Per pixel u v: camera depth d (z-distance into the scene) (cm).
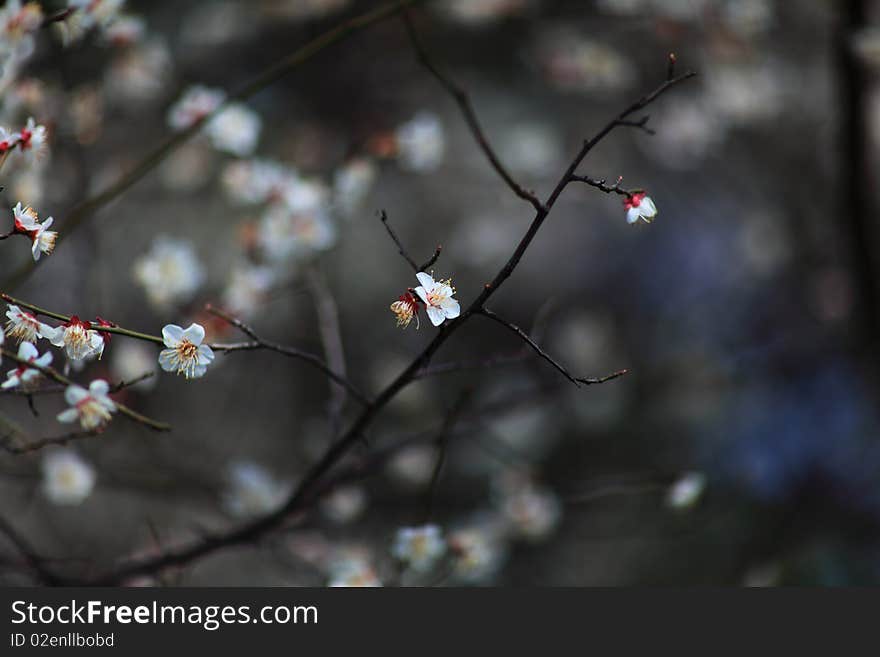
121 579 298
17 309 197
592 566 509
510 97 547
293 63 309
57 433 373
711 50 473
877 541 470
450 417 267
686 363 552
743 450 513
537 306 614
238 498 343
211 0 488
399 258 594
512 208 598
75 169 361
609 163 579
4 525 279
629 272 628
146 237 513
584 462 521
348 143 473
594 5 475
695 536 505
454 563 300
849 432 501
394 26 484
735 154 603
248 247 328
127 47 346
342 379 236
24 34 242
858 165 401
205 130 319
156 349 352
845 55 386
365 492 407
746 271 608
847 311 488
